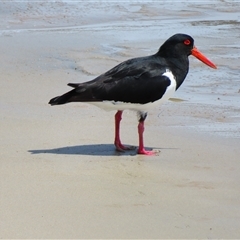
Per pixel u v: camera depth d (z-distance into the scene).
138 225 9.44
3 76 19.41
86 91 12.80
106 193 10.67
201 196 10.68
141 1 33.53
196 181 11.41
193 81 19.22
